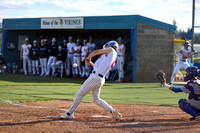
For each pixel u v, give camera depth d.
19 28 27.72
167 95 15.78
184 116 9.62
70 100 13.14
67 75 25.58
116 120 8.74
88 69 24.45
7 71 29.22
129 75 23.50
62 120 8.60
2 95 13.83
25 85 18.50
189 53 19.33
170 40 24.00
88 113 9.95
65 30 29.06
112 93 16.08
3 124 7.94
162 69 23.72
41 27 26.41
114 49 8.77
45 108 10.78
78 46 24.62
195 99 8.70
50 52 25.20
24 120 8.50
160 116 9.57
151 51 23.14
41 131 7.27
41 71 26.36
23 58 26.70
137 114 9.90
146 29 22.83
